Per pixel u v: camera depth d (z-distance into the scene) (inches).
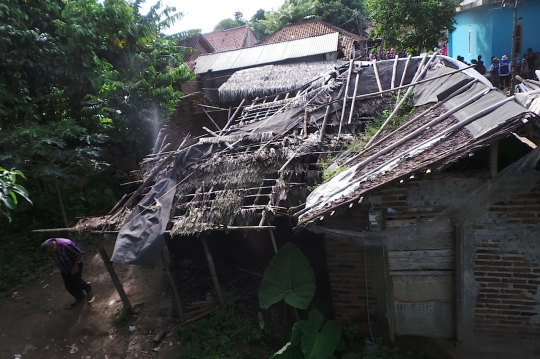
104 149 561.6
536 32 577.0
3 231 384.5
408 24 678.5
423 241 176.4
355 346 196.2
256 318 232.8
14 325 264.7
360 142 230.1
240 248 287.7
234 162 239.3
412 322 194.9
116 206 259.9
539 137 131.3
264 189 218.7
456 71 235.8
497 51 607.8
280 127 276.2
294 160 227.1
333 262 193.2
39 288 308.5
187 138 319.9
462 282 176.4
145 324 248.8
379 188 145.2
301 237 264.7
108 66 437.7
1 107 362.9
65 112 461.1
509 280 171.2
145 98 457.4
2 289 305.7
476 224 165.9
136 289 289.7
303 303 187.2
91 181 491.5
